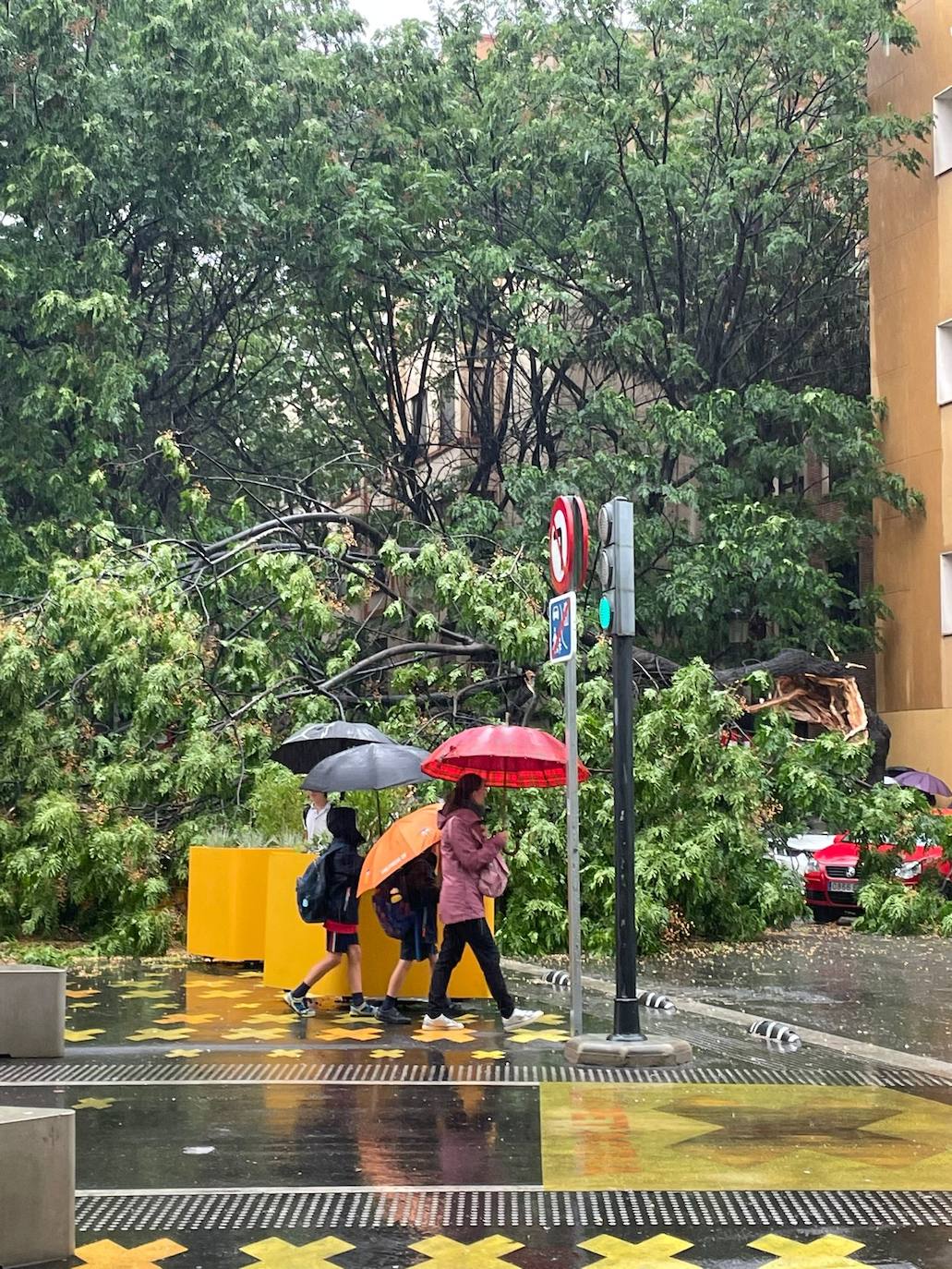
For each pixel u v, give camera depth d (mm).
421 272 26875
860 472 26250
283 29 27375
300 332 30250
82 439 23172
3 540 22062
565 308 27734
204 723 15914
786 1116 7254
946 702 25562
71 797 15289
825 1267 4863
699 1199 5695
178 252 26953
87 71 23688
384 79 26625
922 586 26219
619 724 9102
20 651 15383
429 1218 5441
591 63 25703
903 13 27188
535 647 16984
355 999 10703
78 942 14984
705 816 15984
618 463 24781
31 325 23828
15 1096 7758
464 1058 8914
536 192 27688
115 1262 4953
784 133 25656
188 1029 10031
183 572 18531
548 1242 5152
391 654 17984
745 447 26969
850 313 29547
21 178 23031
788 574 24531
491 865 10125
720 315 27875
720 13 25562
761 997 11773
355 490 30031
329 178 25422
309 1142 6645
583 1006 11297
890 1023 10414
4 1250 4875
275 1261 4953
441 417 32938
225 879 13602
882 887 17578
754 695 18406
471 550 25016
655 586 26281
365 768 10977
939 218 25984
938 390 25828
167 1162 6289
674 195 26031
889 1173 6105
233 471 29375
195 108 24156
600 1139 6723
